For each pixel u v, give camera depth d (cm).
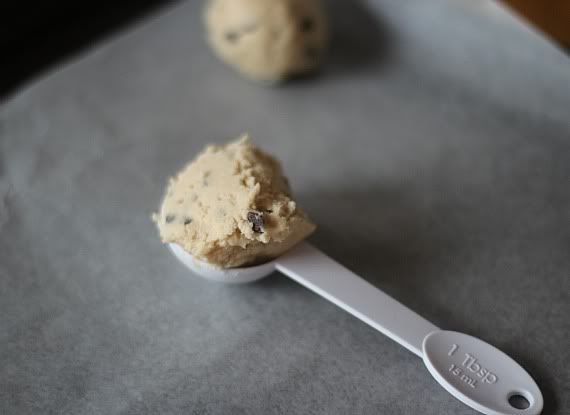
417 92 36
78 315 27
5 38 44
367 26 39
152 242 30
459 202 31
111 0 48
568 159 33
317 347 26
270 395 25
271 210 26
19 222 30
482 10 35
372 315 26
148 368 26
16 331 27
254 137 34
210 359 26
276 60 35
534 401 24
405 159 33
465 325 27
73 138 34
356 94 36
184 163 33
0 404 25
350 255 29
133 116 35
